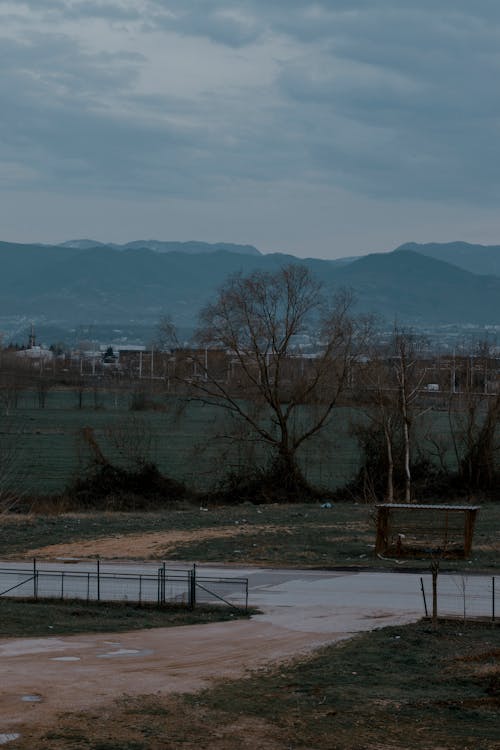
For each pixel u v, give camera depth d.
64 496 76.75
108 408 197.12
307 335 85.12
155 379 147.88
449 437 105.44
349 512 71.56
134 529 62.00
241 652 31.30
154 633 34.53
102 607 39.41
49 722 23.09
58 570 47.19
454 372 90.88
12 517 68.00
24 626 35.22
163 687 26.66
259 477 81.44
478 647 31.86
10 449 101.25
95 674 27.89
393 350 88.50
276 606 39.41
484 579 45.47
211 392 85.00
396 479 80.56
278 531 60.44
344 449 115.50
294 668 29.09
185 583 43.94
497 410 81.19
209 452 108.56
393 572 47.50
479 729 23.23
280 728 23.16
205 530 61.22
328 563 50.19
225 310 83.81
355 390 83.50
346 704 25.17
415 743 22.20
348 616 37.34
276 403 81.88
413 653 31.03
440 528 51.75
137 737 22.20
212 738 22.33
